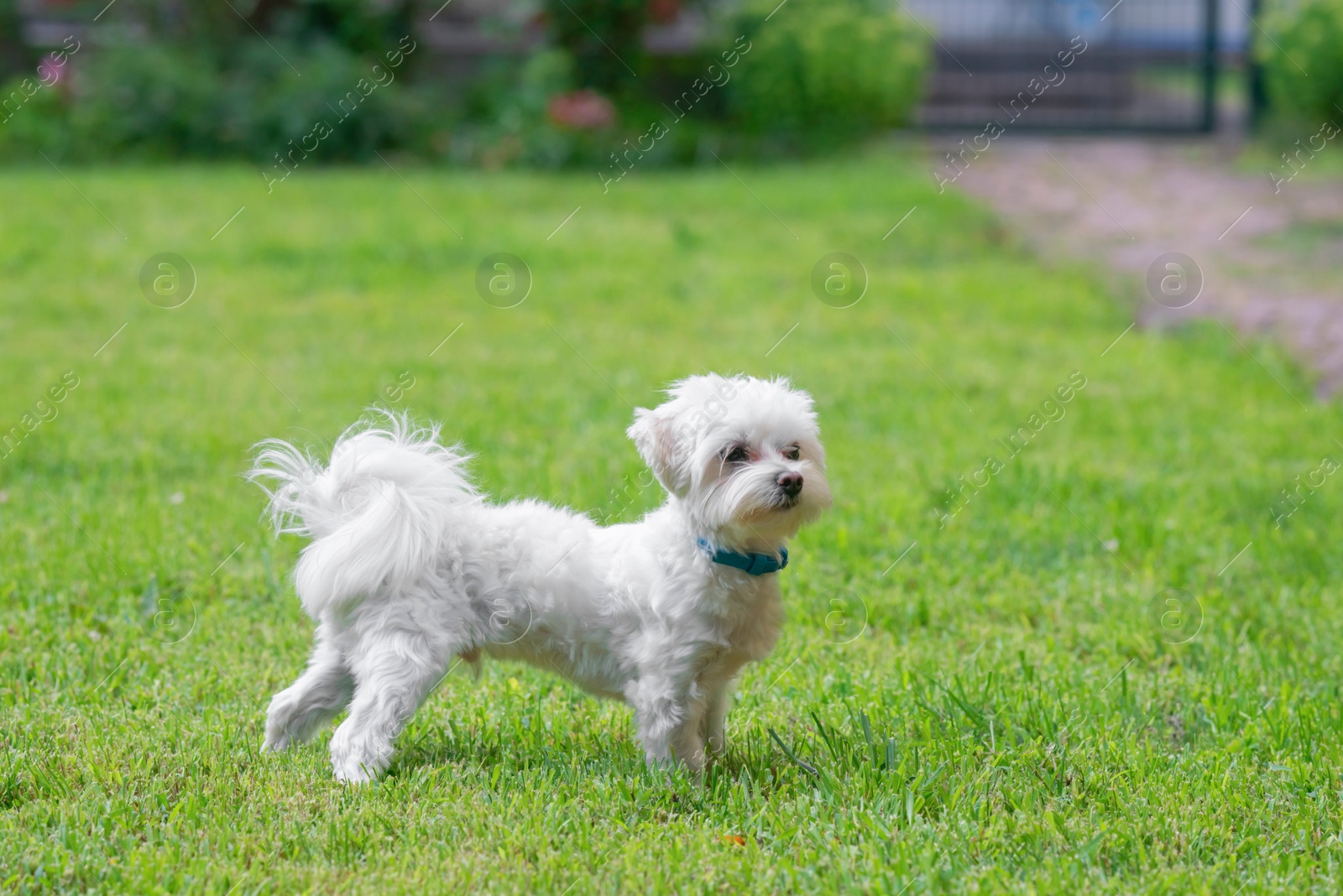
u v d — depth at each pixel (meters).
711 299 12.54
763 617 4.85
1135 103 22.78
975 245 14.91
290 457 5.10
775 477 4.58
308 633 6.14
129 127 19.25
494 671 5.88
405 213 15.49
